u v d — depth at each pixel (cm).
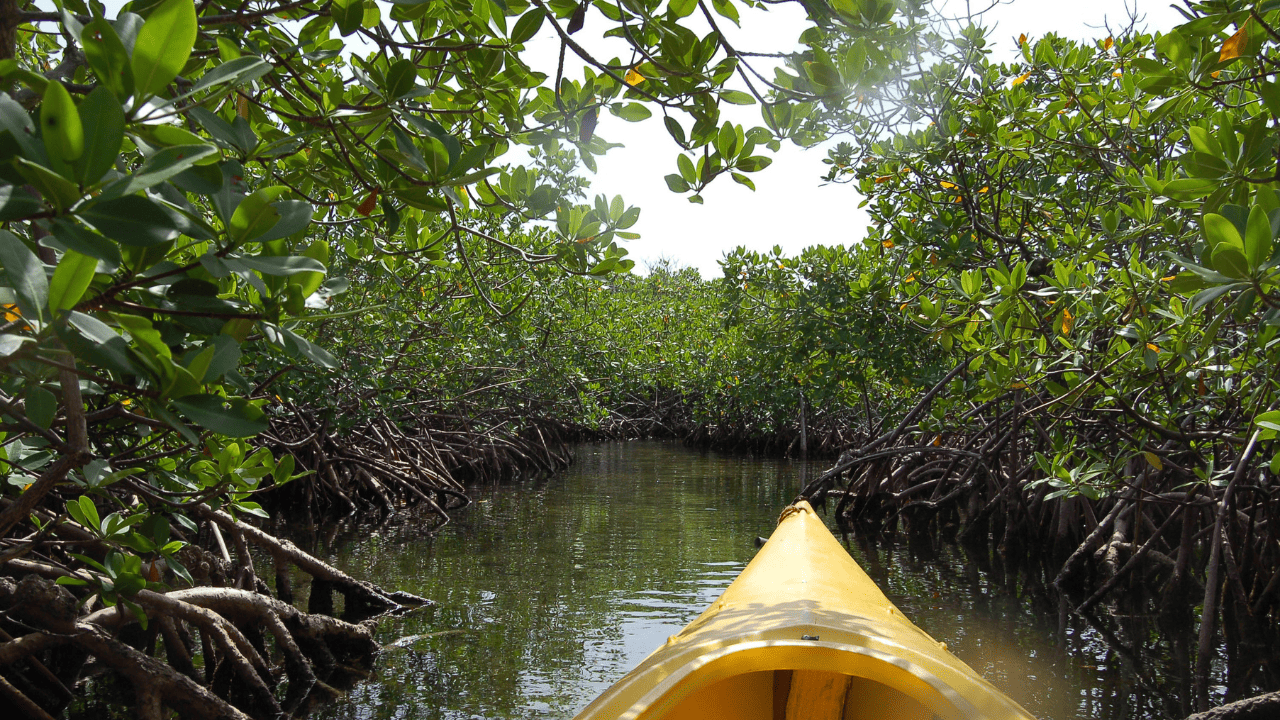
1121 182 744
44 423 235
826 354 1161
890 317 1027
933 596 839
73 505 345
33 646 408
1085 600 783
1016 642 672
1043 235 948
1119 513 909
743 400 2434
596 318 2295
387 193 283
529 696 525
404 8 284
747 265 1402
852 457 1298
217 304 184
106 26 133
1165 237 623
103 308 159
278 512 1362
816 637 292
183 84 256
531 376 1844
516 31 286
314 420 1334
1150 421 609
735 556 991
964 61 894
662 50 276
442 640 645
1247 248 258
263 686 493
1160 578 901
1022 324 647
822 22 272
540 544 1078
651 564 942
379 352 1170
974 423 1167
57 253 221
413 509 1433
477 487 1820
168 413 161
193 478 419
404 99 325
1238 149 326
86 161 125
